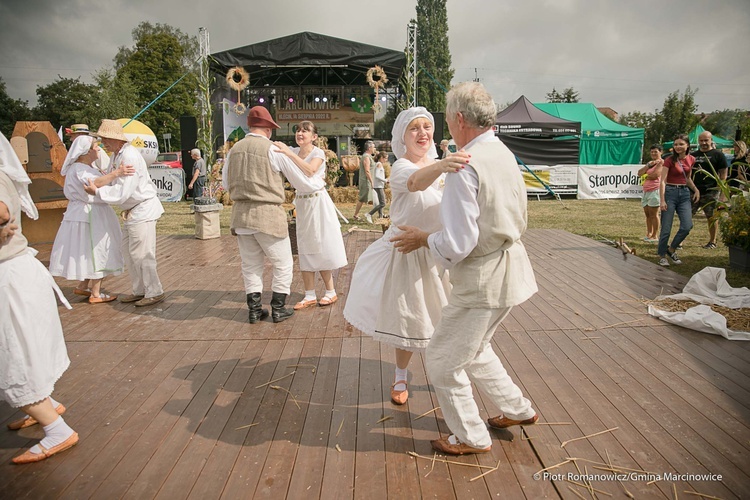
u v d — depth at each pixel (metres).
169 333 3.90
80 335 3.86
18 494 2.07
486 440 2.23
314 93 19.69
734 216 6.04
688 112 32.12
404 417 2.64
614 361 3.27
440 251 1.90
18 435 2.56
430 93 42.06
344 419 2.63
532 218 11.50
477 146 1.98
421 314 2.49
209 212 8.13
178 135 41.25
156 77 39.88
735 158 7.55
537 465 2.22
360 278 2.76
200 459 2.30
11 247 2.24
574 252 6.87
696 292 4.54
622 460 2.24
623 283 5.16
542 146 16.33
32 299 2.25
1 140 2.29
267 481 2.14
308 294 4.52
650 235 8.12
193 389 2.98
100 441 2.45
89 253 4.56
